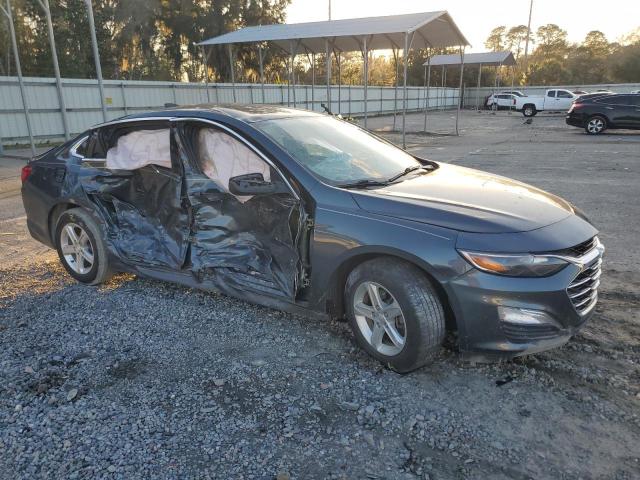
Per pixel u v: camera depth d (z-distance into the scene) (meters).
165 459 2.59
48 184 4.93
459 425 2.83
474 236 3.02
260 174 3.54
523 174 10.91
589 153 14.42
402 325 3.26
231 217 3.90
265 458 2.60
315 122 4.43
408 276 3.15
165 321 4.12
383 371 3.36
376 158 4.23
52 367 3.46
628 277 4.90
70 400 3.09
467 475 2.48
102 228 4.64
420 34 19.73
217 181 3.95
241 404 3.03
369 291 3.36
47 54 31.45
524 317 2.97
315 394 3.12
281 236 3.63
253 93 28.17
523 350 3.03
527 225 3.12
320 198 3.46
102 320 4.14
